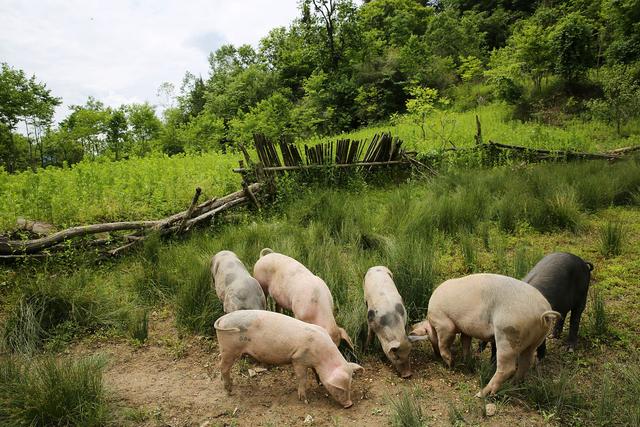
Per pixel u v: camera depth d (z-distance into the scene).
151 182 9.48
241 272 4.60
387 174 10.66
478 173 9.87
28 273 5.28
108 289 5.27
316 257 5.62
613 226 6.79
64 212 7.35
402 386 3.79
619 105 16.11
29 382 3.42
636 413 3.12
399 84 27.52
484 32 34.81
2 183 9.44
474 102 24.05
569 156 11.57
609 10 22.22
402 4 39.75
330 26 32.66
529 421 3.26
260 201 8.38
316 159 9.72
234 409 3.54
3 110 27.73
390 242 5.93
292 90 37.19
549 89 20.72
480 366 3.91
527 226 6.98
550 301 3.88
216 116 32.78
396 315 3.95
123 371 4.08
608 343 4.25
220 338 3.67
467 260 5.84
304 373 3.60
